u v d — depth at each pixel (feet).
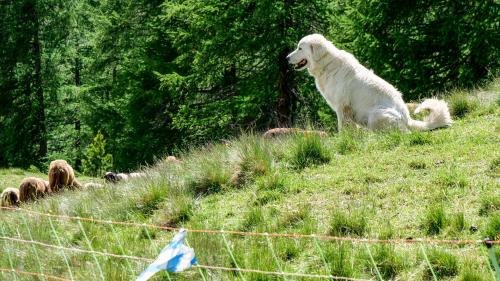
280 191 24.48
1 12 117.80
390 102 31.01
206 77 68.44
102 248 22.26
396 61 54.44
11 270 21.36
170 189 26.55
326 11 62.64
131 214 25.81
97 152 69.46
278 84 63.77
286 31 62.08
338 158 27.20
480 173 22.17
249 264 18.49
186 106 70.54
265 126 66.44
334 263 17.56
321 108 63.46
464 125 29.09
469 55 51.90
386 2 53.98
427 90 52.54
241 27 63.26
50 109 120.37
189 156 31.58
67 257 22.02
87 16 126.72
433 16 55.83
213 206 24.68
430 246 17.92
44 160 118.01
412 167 24.27
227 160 28.07
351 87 32.04
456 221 18.66
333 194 23.09
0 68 117.80
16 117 117.60
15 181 76.13
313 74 33.73
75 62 131.95
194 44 67.77
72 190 33.88
